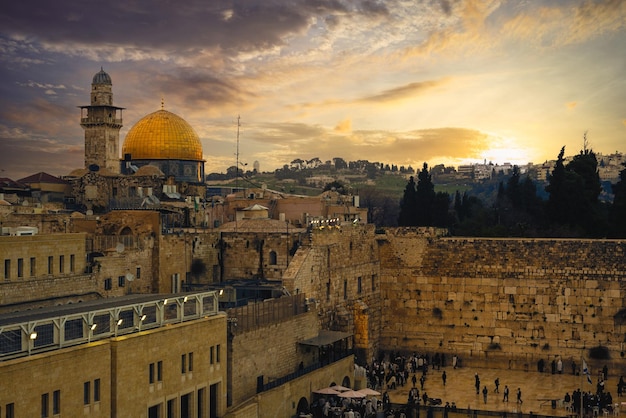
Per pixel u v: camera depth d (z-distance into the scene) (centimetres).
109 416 5150
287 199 12681
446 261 10494
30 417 4544
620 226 12106
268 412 6688
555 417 7212
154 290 8381
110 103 14462
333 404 7406
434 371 10038
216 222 11912
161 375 5672
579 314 9950
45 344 4803
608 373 9750
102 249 8106
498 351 10238
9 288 6147
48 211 9988
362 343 9788
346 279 9794
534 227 13400
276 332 7319
